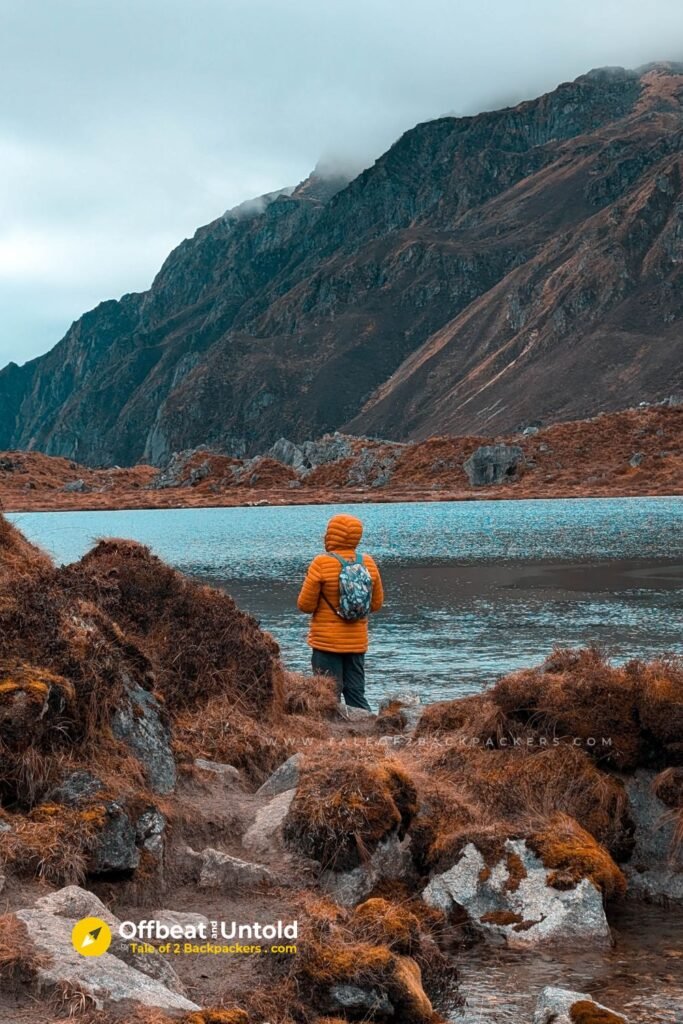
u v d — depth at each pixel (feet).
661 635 72.38
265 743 33.86
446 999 19.21
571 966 21.27
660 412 565.94
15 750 22.17
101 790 22.31
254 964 18.22
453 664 62.59
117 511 471.62
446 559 154.92
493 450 523.29
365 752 28.07
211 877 22.41
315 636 45.21
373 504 471.21
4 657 24.53
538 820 26.37
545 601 97.50
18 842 20.04
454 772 29.48
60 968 15.90
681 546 170.09
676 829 26.32
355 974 17.61
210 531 270.26
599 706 29.19
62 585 37.22
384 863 24.27
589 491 458.50
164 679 35.99
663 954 21.94
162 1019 14.93
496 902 23.48
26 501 526.57
